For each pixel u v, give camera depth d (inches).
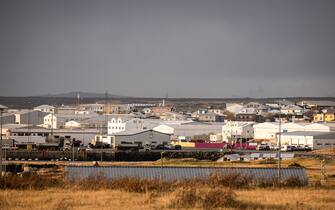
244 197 2568.9
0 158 3742.6
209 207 2252.7
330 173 4549.7
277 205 2348.7
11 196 2500.0
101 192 2714.1
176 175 3321.9
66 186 2920.8
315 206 2327.8
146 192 2704.2
